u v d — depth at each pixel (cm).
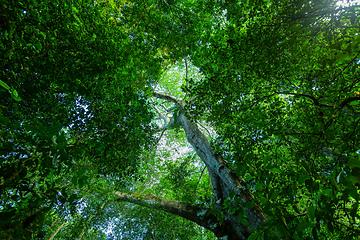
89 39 314
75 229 789
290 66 322
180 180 795
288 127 377
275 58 330
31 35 258
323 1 258
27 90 306
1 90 264
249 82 426
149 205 662
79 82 337
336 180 128
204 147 606
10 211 132
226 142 463
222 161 544
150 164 973
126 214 973
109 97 386
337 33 248
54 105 361
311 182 133
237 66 401
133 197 726
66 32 295
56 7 267
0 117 106
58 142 122
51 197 162
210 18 513
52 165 144
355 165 94
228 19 404
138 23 483
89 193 757
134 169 457
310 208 116
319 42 274
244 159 161
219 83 435
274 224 136
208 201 575
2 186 140
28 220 144
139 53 466
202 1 475
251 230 141
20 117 307
